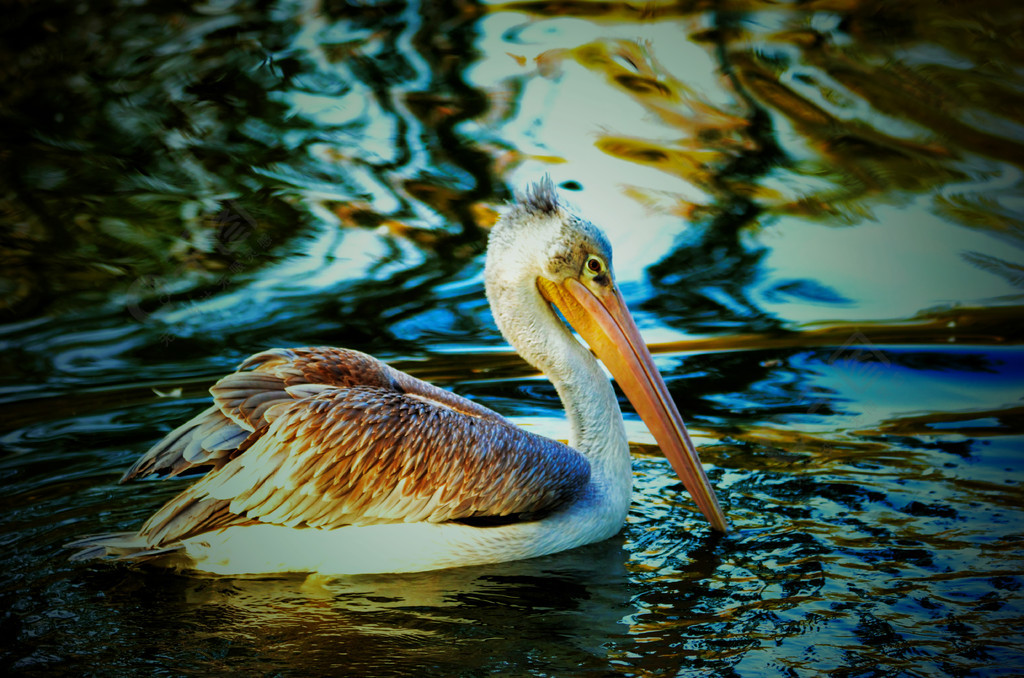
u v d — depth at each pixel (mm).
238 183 17312
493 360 12727
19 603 7496
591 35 22562
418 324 13594
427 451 8344
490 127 19109
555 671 6609
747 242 15617
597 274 9445
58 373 12156
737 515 9047
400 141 18625
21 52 22297
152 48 22562
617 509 8984
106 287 14484
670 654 6820
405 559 8266
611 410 9289
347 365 8852
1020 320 13242
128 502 9219
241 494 7949
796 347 12805
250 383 8289
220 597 7711
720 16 23250
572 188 16891
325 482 8102
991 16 22375
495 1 24750
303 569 8164
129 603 7547
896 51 21281
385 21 23781
